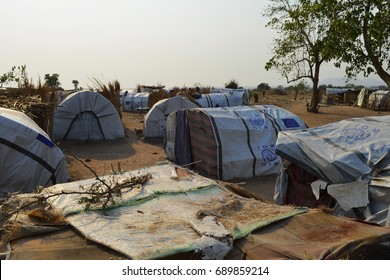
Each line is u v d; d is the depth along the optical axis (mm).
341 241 4266
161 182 6562
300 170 8016
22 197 5844
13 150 8984
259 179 11602
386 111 36781
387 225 5832
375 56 15219
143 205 5535
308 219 4910
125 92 40406
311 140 7781
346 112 35000
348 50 15305
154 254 3893
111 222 4871
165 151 14852
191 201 5695
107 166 13477
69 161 14234
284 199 8305
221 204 5516
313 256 3959
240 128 11883
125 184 6207
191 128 12977
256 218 4953
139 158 15023
